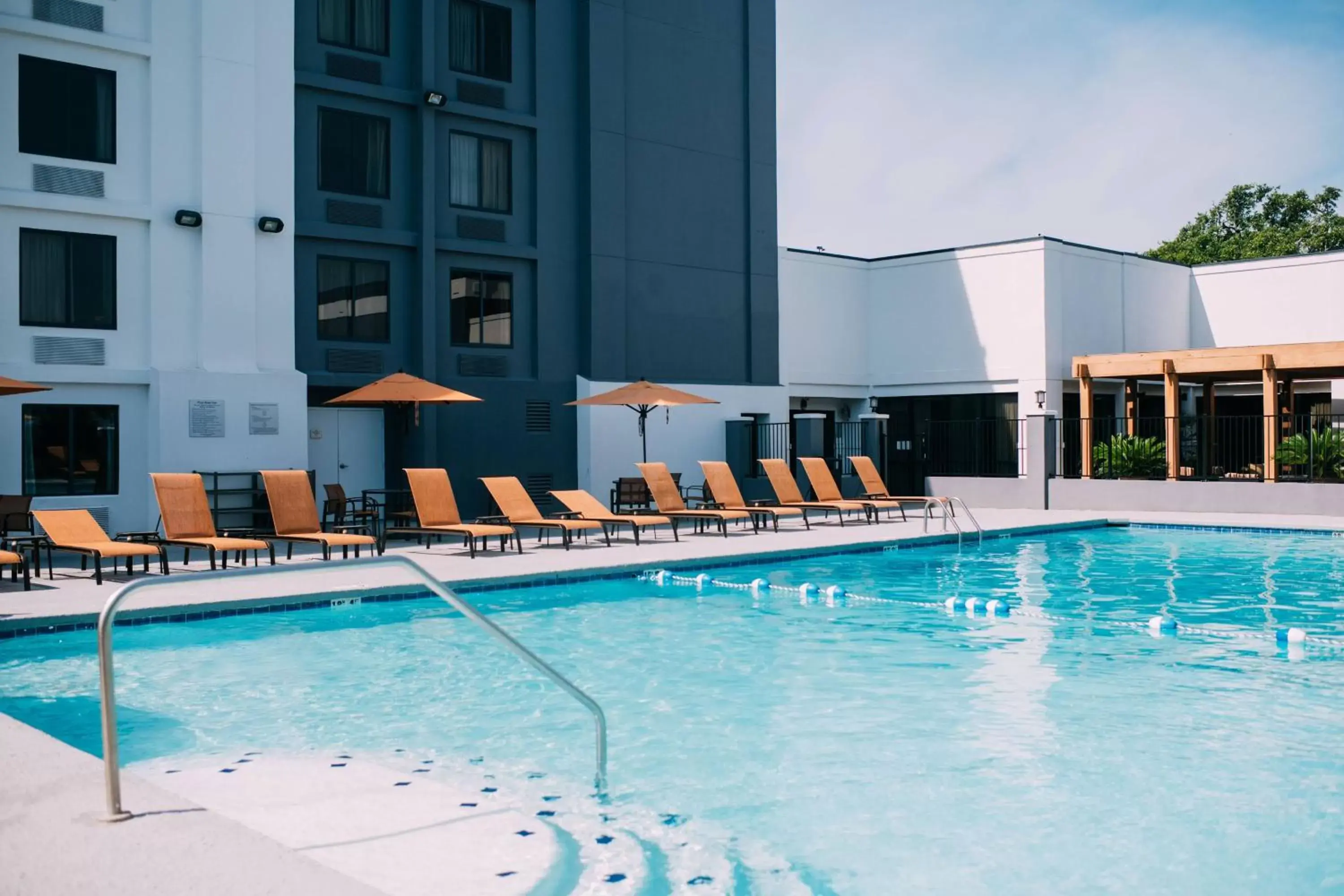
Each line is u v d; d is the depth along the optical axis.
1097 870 4.34
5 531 12.46
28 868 3.37
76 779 4.36
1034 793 5.25
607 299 21.33
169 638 8.98
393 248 19.02
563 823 4.80
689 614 10.30
